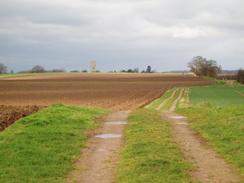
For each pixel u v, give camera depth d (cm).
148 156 1556
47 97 6956
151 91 8619
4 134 2075
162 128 2275
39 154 1631
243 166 1444
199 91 8650
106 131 2250
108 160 1571
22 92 8419
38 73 19575
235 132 2062
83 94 7700
